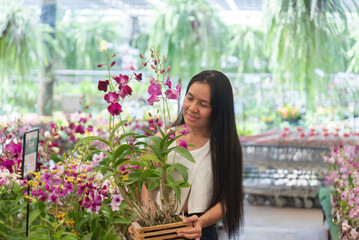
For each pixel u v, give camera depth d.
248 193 6.76
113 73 5.30
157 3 7.47
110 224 2.23
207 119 2.02
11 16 6.94
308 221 5.92
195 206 1.98
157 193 2.04
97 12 9.55
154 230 1.76
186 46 7.25
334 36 5.71
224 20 7.85
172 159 2.01
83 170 2.00
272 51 6.03
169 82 1.84
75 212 2.14
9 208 1.90
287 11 5.62
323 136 6.29
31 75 7.65
